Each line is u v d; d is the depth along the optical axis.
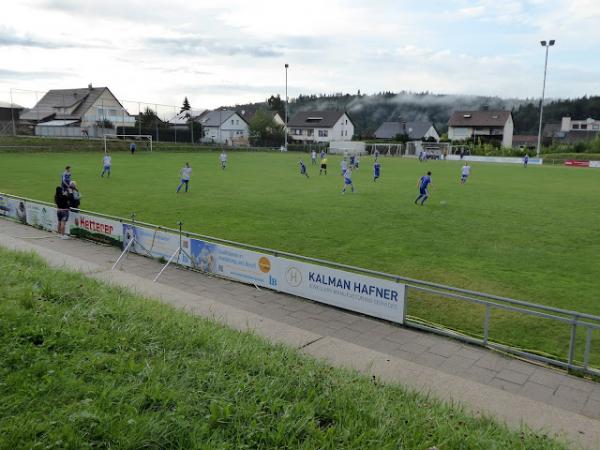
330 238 15.49
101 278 10.23
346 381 5.27
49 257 12.05
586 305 9.99
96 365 4.81
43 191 23.84
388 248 14.37
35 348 4.93
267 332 7.96
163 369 4.84
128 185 27.81
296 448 3.88
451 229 17.38
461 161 70.88
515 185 34.31
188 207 20.70
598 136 75.50
